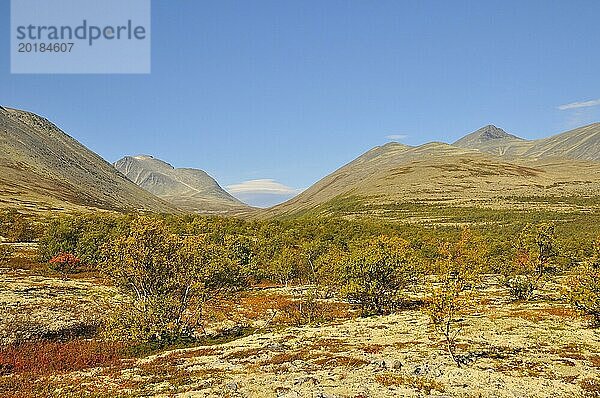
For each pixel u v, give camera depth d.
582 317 33.81
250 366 21.77
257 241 79.88
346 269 42.53
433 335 28.66
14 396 18.44
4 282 45.44
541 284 53.06
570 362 21.59
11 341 28.94
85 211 177.62
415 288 50.72
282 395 16.86
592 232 108.50
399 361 21.62
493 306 42.34
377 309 41.25
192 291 31.77
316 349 25.48
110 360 25.64
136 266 30.27
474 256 55.84
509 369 20.38
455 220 148.88
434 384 18.03
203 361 23.50
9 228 97.81
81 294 42.78
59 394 18.55
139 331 29.06
